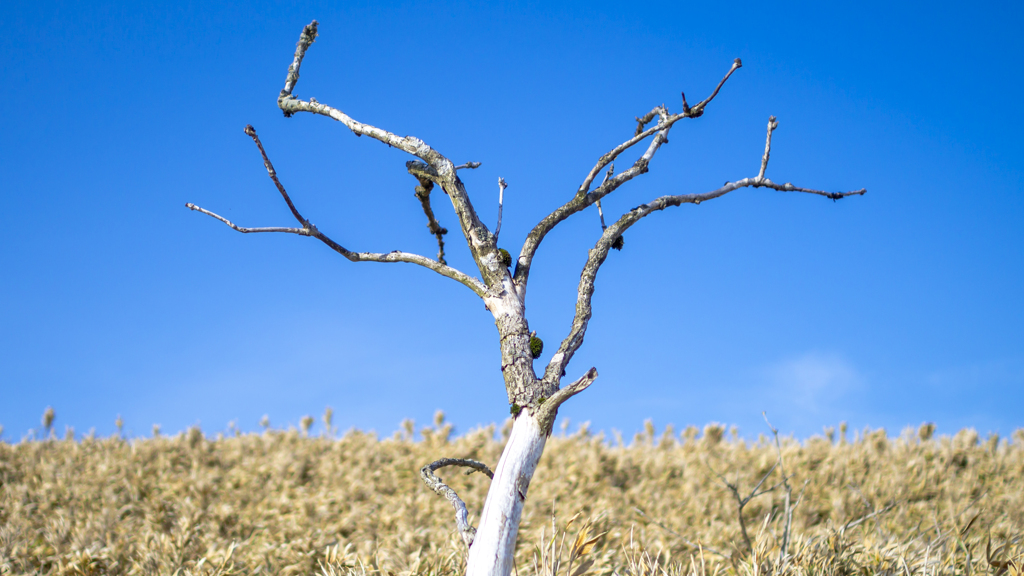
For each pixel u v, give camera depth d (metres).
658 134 4.46
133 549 7.66
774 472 10.86
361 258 4.03
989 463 11.16
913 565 5.59
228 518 8.55
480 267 3.73
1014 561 5.27
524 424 3.26
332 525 8.62
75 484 10.47
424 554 7.20
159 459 11.86
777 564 5.33
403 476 11.23
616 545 7.48
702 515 8.85
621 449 12.32
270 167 3.83
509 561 3.06
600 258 3.85
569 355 3.53
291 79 4.33
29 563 7.48
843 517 8.26
